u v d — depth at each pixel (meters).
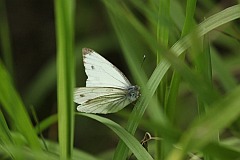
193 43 0.30
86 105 0.39
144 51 0.54
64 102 0.31
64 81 0.31
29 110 0.68
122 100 0.39
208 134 0.28
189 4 0.34
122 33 0.35
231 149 0.29
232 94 0.28
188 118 0.57
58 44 0.30
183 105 0.57
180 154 0.29
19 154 0.32
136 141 0.34
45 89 0.67
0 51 0.66
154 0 0.37
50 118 0.39
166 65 0.35
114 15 0.35
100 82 0.40
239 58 0.53
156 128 0.29
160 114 0.31
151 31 0.48
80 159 0.38
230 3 0.58
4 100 0.31
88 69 0.40
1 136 0.33
